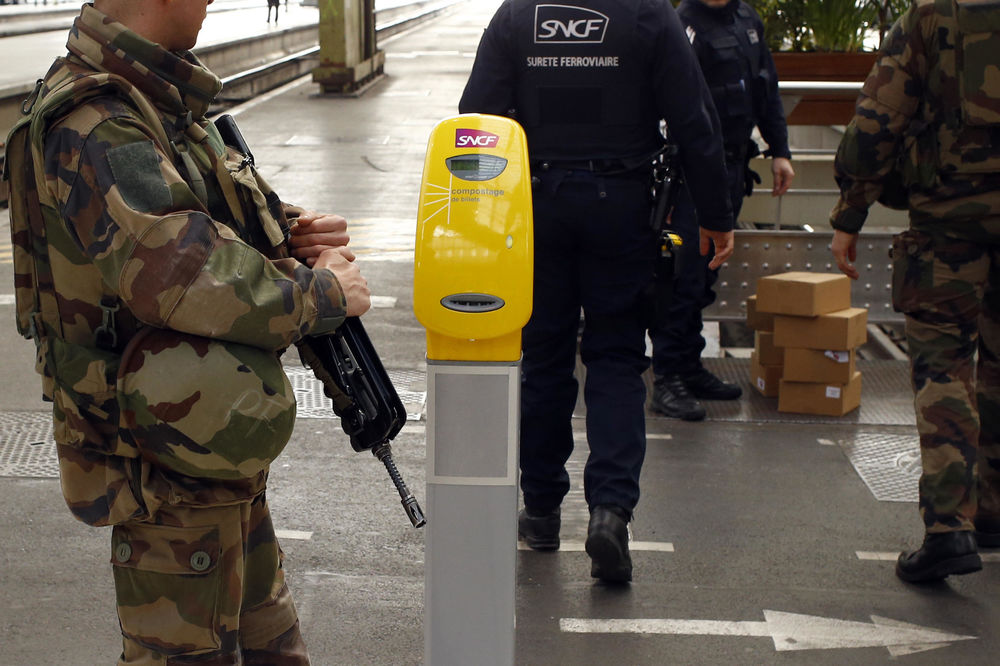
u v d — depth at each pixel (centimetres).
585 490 385
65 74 213
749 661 348
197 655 226
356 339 251
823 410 574
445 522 248
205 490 220
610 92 371
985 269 384
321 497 471
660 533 438
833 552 423
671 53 366
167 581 222
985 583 400
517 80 381
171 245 201
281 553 261
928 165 378
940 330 388
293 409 220
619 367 390
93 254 204
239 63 2738
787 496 475
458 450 245
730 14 570
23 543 425
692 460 514
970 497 388
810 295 561
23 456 512
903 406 593
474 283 236
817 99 871
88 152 202
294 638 259
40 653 349
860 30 942
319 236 247
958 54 364
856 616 376
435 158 244
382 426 249
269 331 212
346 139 1619
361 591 392
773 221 904
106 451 218
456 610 251
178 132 222
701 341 595
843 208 409
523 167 245
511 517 247
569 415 408
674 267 388
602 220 375
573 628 365
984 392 420
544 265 387
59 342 218
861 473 501
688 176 383
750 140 581
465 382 242
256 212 233
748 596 388
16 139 214
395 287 834
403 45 3584
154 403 209
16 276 223
